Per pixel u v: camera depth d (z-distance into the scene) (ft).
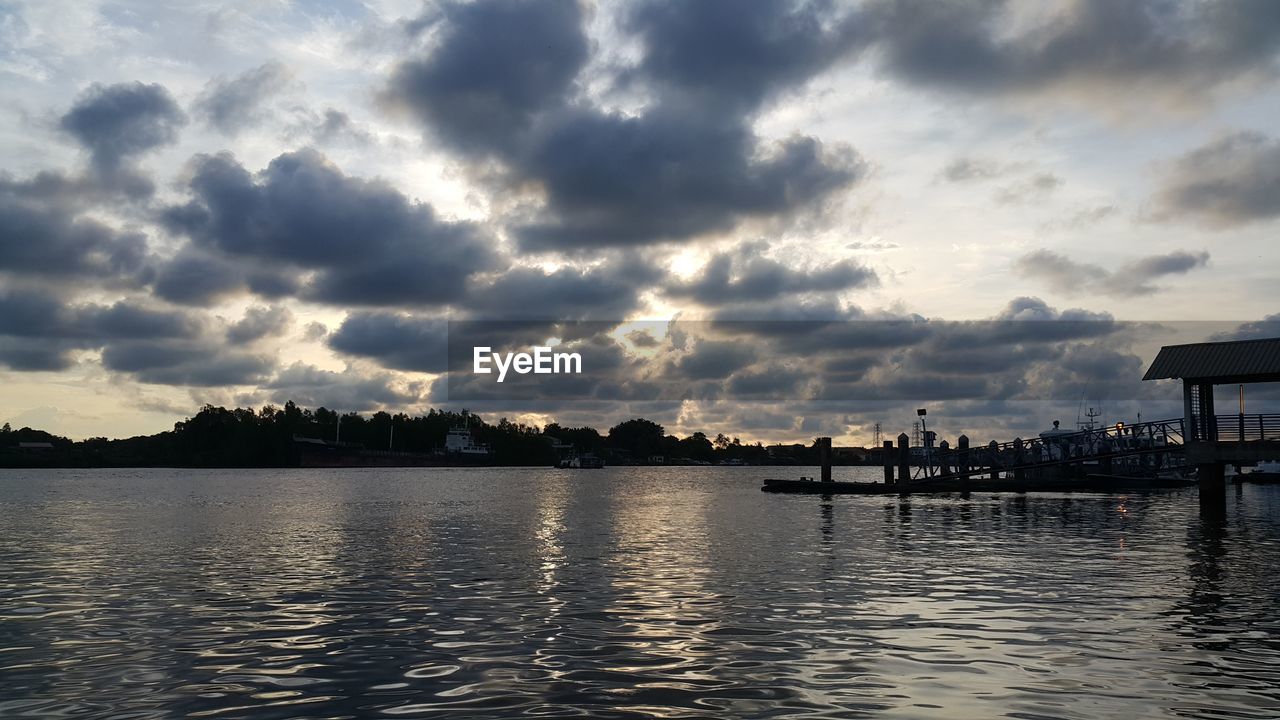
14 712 33.09
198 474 565.12
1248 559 76.33
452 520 137.18
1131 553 81.56
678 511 157.89
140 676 38.11
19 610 54.60
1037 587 61.16
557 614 51.96
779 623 48.67
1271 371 125.49
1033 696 34.01
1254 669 37.86
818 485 209.46
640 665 39.32
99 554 87.40
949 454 194.59
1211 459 132.77
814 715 31.83
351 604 56.03
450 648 42.98
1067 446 170.81
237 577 69.31
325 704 33.76
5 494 250.98
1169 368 134.41
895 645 42.93
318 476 511.81
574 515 148.77
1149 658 39.96
